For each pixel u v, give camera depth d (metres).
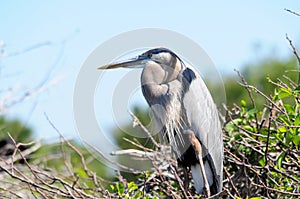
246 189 9.31
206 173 10.18
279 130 9.06
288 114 9.30
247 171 9.66
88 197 9.04
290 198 9.16
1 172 11.80
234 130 10.32
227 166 10.62
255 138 9.80
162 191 9.87
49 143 12.56
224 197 10.05
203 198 9.22
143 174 9.68
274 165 9.37
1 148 13.67
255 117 9.95
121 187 9.10
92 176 10.22
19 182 11.59
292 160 9.10
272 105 9.60
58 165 13.48
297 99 9.40
